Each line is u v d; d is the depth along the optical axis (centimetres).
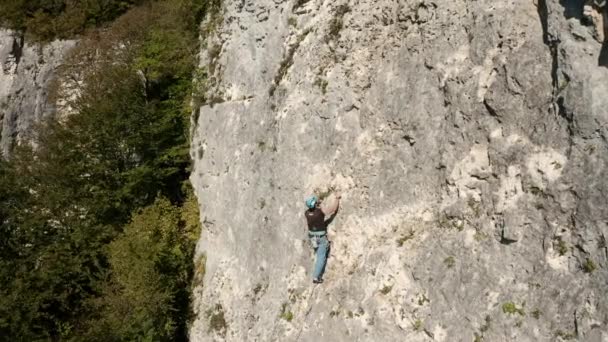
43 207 1608
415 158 885
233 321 1181
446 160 836
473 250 775
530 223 720
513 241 733
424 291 817
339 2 1072
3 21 2383
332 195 994
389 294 857
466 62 828
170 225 1410
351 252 945
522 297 709
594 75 659
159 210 1441
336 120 1012
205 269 1360
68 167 1633
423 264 828
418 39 911
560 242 687
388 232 900
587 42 668
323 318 940
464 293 767
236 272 1229
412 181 885
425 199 866
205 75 1544
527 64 747
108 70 1698
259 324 1088
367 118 970
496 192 766
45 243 1567
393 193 908
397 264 862
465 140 815
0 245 1538
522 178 738
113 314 1284
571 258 673
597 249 647
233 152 1317
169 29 1727
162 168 1570
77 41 2158
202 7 1659
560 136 700
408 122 900
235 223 1270
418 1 919
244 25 1370
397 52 949
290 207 1077
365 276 902
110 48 1794
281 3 1245
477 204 790
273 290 1082
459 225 805
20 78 2338
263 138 1208
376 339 850
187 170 1547
